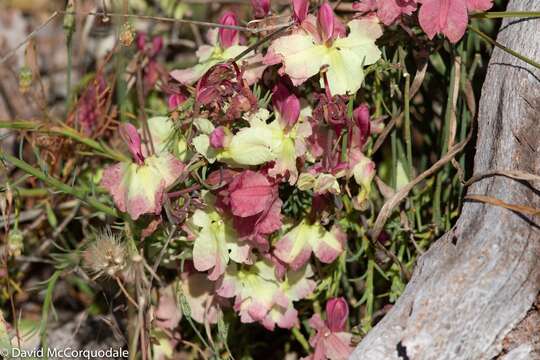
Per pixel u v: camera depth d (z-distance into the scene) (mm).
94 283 593
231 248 538
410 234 565
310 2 579
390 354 495
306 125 528
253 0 561
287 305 552
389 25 549
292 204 559
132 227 547
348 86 530
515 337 499
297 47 532
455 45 563
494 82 543
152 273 541
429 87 600
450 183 577
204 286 578
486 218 511
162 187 531
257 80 547
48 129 568
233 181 523
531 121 525
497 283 499
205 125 531
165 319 583
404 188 544
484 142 537
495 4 609
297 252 543
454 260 507
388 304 573
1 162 567
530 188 516
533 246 505
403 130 582
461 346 495
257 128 526
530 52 536
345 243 550
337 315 548
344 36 541
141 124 560
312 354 559
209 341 583
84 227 611
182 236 557
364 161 542
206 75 535
